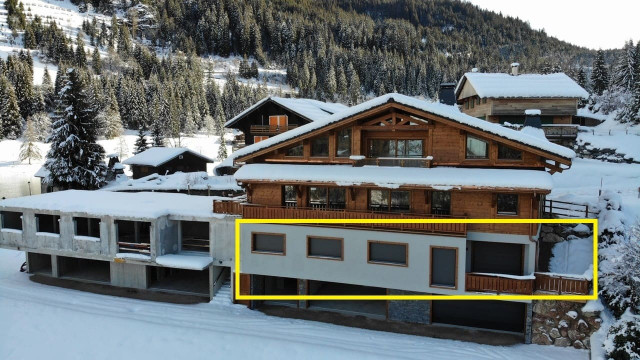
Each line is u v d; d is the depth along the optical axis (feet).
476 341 67.41
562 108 147.64
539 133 99.86
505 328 71.97
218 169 168.35
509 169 66.23
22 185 232.12
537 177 62.75
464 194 69.15
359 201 75.36
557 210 91.56
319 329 72.69
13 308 79.00
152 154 189.57
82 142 158.30
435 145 70.13
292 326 73.82
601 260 72.74
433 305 74.95
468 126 66.23
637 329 53.57
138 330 71.10
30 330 71.05
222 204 84.12
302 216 75.25
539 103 148.25
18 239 96.68
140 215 85.25
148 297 87.30
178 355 63.82
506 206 67.77
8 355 63.82
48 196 100.99
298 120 130.11
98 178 160.97
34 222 94.73
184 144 352.90
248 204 82.12
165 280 96.27
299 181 73.36
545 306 64.75
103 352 64.75
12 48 598.34
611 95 237.45
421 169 69.15
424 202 71.46
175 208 89.04
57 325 72.79
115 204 92.27
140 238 104.22
